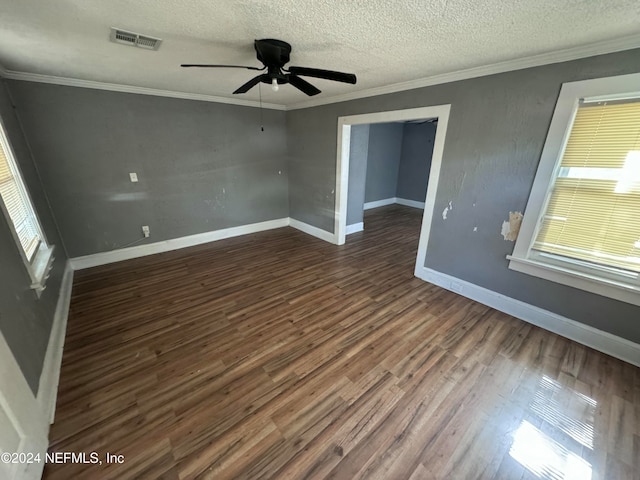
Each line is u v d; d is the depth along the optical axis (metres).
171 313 2.53
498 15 1.42
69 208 3.19
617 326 2.00
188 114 3.78
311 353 2.06
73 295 2.81
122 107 3.29
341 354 2.06
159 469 1.30
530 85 2.09
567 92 1.93
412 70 2.42
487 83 2.30
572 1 1.27
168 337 2.21
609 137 1.86
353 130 4.60
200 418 1.55
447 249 2.94
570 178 2.06
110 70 2.55
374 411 1.61
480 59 2.10
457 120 2.56
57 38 1.78
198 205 4.21
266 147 4.68
